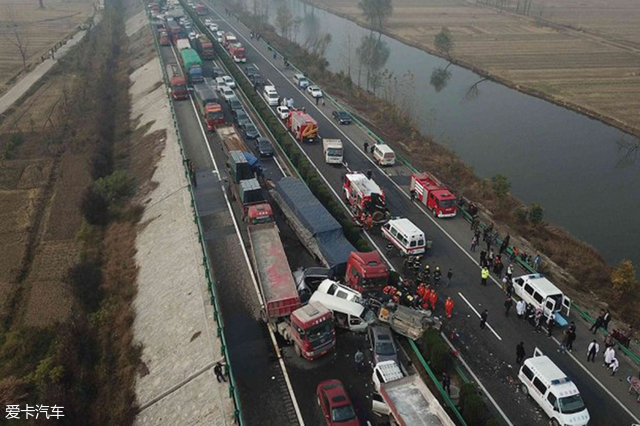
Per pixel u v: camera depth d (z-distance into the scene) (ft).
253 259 137.28
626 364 113.09
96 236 177.99
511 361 113.09
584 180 217.15
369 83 348.79
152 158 221.87
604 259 162.81
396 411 87.35
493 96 326.03
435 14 607.37
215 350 112.98
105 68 365.81
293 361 111.04
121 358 125.08
